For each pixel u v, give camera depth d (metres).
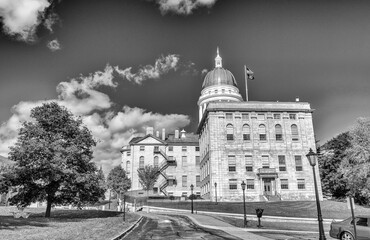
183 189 78.12
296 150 58.38
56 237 16.78
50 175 31.08
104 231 20.12
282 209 41.25
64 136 35.72
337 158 62.34
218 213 39.81
